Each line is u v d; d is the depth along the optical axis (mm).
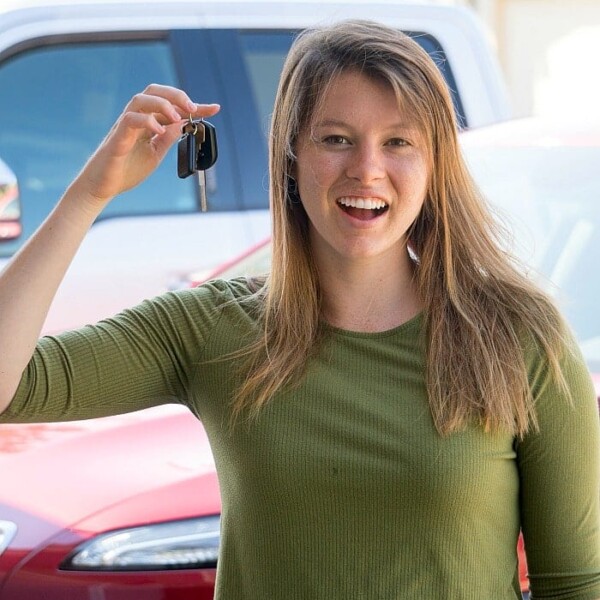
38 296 4355
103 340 4547
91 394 4508
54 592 5828
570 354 4379
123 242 11180
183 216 11359
